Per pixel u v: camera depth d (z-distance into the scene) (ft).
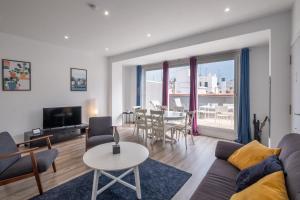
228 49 13.88
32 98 13.73
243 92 13.65
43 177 8.21
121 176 7.64
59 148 12.39
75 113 15.43
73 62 16.38
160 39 13.39
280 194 3.20
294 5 7.97
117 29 11.40
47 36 12.80
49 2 8.07
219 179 5.40
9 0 7.84
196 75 16.58
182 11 8.99
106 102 19.71
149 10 8.88
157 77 20.89
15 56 12.74
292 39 8.41
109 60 19.62
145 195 6.81
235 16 9.54
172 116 13.14
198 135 16.37
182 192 7.07
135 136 15.90
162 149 12.28
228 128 15.28
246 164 5.77
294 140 4.95
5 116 12.38
